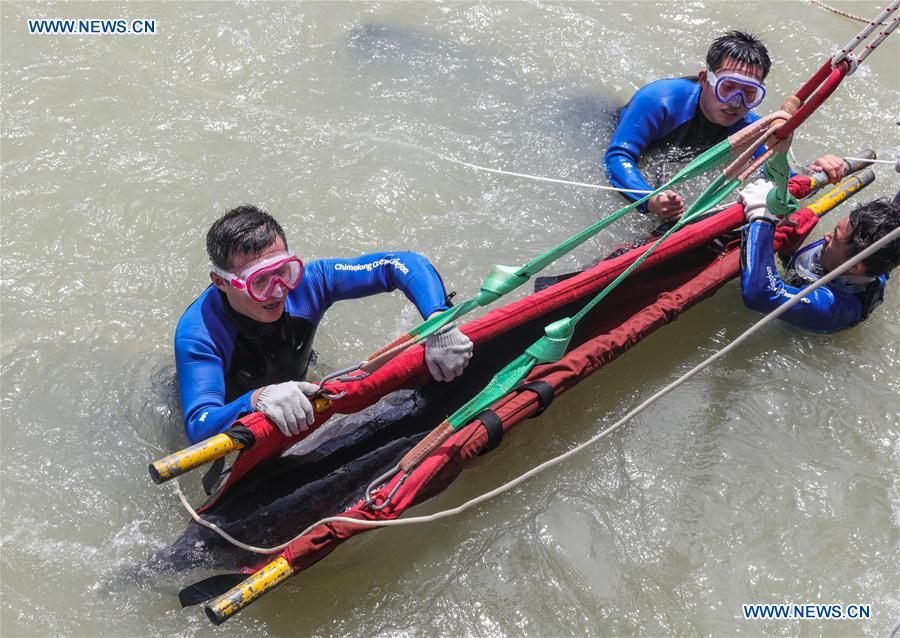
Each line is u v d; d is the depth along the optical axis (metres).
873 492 3.31
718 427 3.50
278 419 2.74
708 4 5.98
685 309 3.66
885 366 3.80
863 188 4.45
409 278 3.21
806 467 3.39
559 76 5.43
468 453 2.99
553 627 2.92
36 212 4.39
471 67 5.43
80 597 2.93
